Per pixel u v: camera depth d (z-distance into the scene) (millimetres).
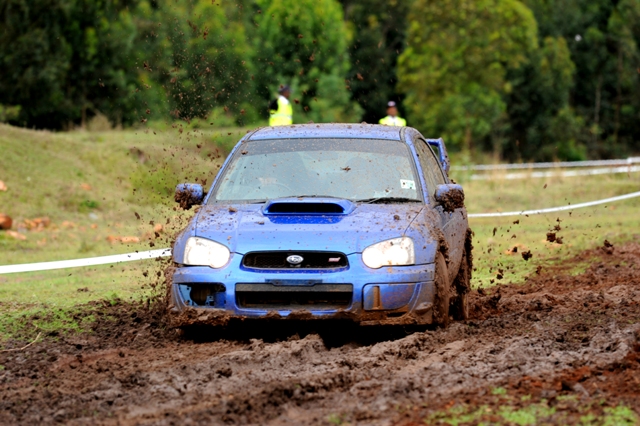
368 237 26312
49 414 19359
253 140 31625
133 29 152375
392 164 30172
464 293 31500
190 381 21719
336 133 31531
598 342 24859
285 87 75062
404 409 18469
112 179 81812
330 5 141750
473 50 179875
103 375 23078
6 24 139875
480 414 17859
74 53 148875
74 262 41438
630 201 86875
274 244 26156
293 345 24781
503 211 80000
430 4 180500
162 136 95250
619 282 39062
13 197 72750
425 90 181375
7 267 39281
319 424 17547
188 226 28000
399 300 25859
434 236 27281
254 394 19922
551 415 17703
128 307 35438
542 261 49031
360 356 23969
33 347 28234
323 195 29156
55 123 149875
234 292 26000
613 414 17578
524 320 29391
